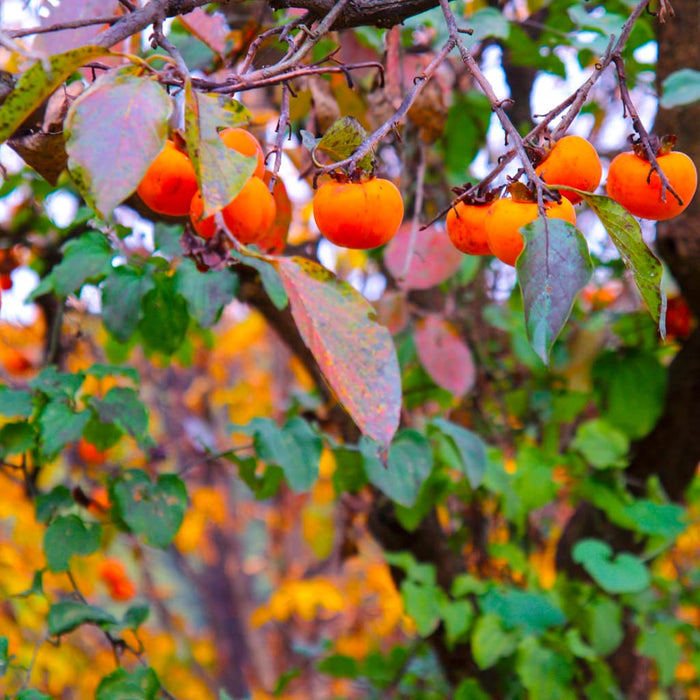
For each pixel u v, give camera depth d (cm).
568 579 270
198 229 118
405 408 260
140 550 319
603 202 119
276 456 191
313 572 573
